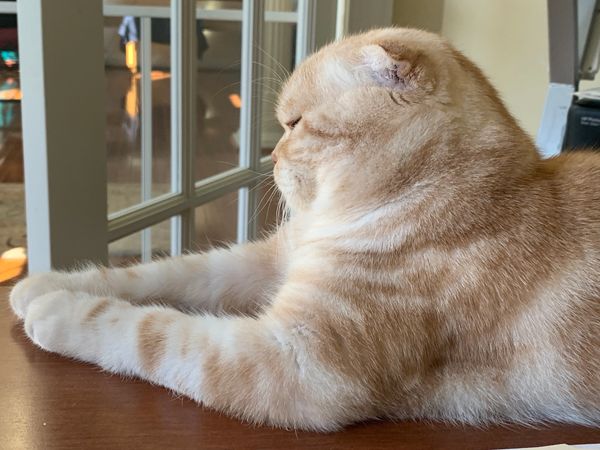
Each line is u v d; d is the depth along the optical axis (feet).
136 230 4.00
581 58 5.06
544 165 2.96
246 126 4.91
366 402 2.46
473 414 2.62
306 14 5.51
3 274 4.80
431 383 2.59
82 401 2.43
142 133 4.05
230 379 2.43
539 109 6.86
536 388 2.63
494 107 2.89
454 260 2.56
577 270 2.64
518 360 2.61
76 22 3.23
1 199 6.28
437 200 2.63
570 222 2.72
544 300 2.60
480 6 6.71
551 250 2.64
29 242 3.37
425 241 2.59
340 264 2.63
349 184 2.79
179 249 4.46
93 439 2.23
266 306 3.03
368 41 2.96
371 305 2.52
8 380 2.52
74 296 2.77
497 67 6.85
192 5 4.22
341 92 2.86
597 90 4.91
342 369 2.42
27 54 3.12
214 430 2.34
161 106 4.19
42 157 3.22
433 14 6.79
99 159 3.54
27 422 2.29
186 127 4.33
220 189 4.68
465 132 2.73
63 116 3.25
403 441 2.40
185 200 4.40
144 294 3.19
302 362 2.43
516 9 6.65
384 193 2.70
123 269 3.22
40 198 3.28
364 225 2.69
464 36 6.81
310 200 3.07
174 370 2.50
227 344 2.49
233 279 3.37
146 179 4.13
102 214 3.63
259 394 2.40
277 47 5.23
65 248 3.40
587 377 2.63
